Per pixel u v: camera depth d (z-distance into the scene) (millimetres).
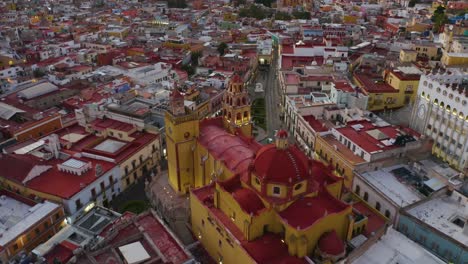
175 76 164500
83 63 187250
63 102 137375
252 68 189000
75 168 93688
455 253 71250
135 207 95688
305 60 176625
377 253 69750
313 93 128250
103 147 105812
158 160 115875
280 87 161875
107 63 192125
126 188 103812
